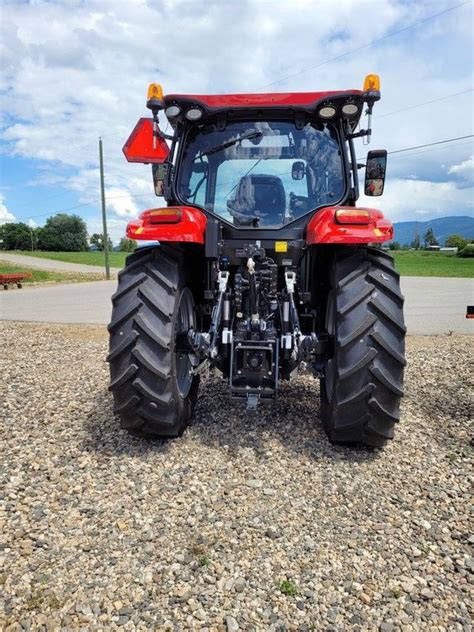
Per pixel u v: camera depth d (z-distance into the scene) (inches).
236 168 134.3
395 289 112.8
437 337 290.7
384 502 97.3
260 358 115.6
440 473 109.3
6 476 107.7
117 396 115.2
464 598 72.4
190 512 93.4
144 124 132.5
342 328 109.6
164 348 112.4
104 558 80.6
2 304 511.5
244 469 109.9
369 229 108.7
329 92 125.1
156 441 124.6
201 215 122.4
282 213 132.1
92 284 871.7
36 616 68.6
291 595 72.6
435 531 88.1
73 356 237.0
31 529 88.1
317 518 91.8
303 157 132.6
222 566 78.6
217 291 125.8
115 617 68.6
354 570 78.0
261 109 130.0
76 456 117.6
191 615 68.9
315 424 134.9
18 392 170.6
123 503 96.4
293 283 119.4
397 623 67.7
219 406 149.2
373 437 115.3
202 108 129.2
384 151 144.9
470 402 158.1
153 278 116.6
